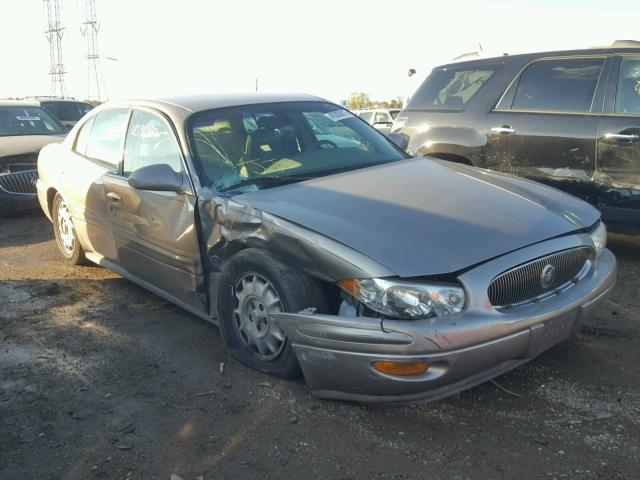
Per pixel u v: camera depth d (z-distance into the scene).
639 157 5.36
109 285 5.50
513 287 3.13
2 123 9.27
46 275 5.90
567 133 5.77
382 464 2.83
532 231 3.34
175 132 4.34
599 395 3.34
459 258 3.04
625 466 2.75
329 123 4.85
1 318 4.83
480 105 6.45
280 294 3.38
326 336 3.07
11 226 8.19
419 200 3.59
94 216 5.20
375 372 2.97
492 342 2.96
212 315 4.11
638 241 6.35
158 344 4.21
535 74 6.12
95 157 5.37
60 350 4.19
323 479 2.76
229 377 3.69
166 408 3.40
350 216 3.39
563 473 2.72
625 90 5.54
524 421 3.12
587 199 5.72
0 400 3.57
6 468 2.94
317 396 3.31
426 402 3.06
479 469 2.77
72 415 3.37
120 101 5.31
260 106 4.73
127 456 2.99
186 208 4.06
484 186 3.91
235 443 3.05
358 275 3.04
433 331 2.87
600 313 4.45
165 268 4.41
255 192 3.87
